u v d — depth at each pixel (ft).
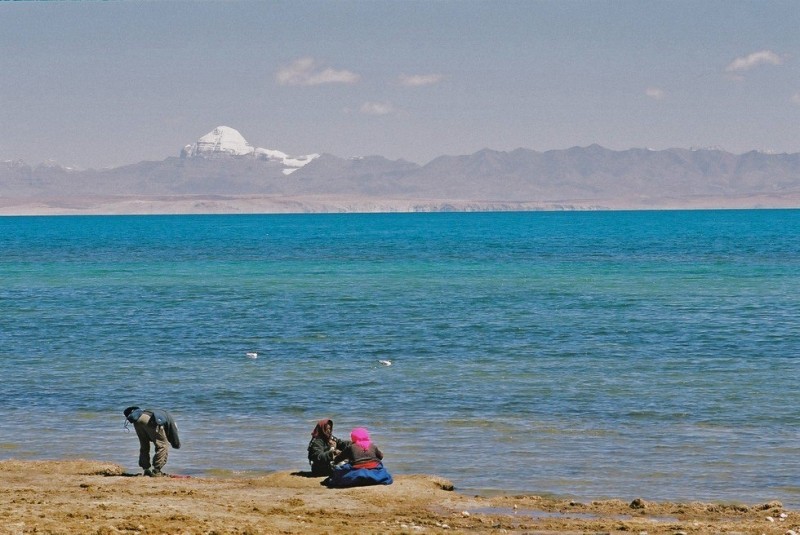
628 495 132.57
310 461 137.08
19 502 116.16
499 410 189.47
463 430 172.55
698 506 122.01
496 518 114.83
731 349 268.62
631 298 419.74
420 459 152.46
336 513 115.55
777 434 168.14
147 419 139.44
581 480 140.05
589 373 231.09
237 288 488.85
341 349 274.36
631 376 226.58
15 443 165.78
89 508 112.78
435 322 336.49
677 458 152.25
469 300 416.46
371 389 212.23
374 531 105.70
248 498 122.42
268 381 222.89
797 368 235.81
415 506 120.37
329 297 435.12
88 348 278.67
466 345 280.92
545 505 122.52
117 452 159.84
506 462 150.30
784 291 446.19
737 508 121.29
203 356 262.47
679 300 408.05
